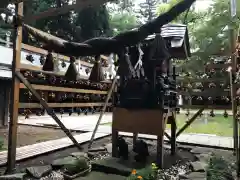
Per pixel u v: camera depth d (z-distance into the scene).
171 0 15.52
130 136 8.97
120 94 5.82
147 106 5.45
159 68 5.42
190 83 7.15
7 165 4.60
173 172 4.90
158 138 5.09
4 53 11.06
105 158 5.65
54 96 11.32
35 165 5.05
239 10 9.62
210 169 3.95
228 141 7.89
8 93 11.59
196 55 7.36
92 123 12.77
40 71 6.32
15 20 4.55
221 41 13.38
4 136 8.70
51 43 4.59
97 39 4.99
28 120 13.30
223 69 6.77
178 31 5.51
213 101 6.84
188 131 10.15
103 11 21.69
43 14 4.52
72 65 5.10
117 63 5.51
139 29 4.62
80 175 4.60
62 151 6.45
